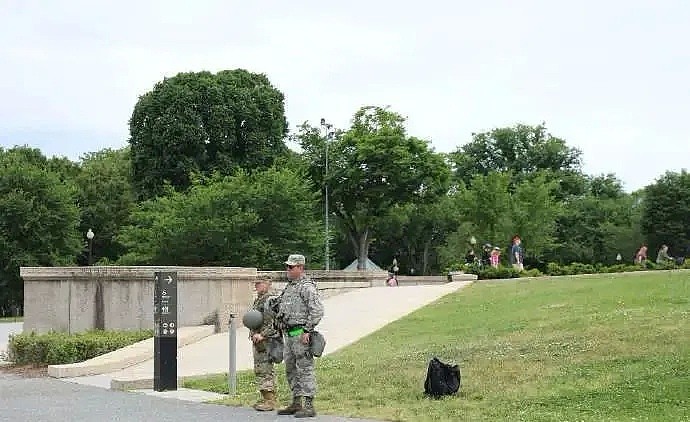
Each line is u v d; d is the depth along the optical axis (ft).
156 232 148.87
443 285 105.50
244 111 187.62
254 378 50.78
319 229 166.91
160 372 48.03
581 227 271.08
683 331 49.73
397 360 52.13
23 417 38.24
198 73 193.06
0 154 226.79
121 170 246.27
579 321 59.88
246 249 146.00
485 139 285.84
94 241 237.04
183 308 78.18
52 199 200.64
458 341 59.72
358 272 138.00
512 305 78.02
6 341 97.71
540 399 38.32
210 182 160.86
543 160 280.31
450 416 35.96
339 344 67.26
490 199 219.20
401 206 189.37
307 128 182.60
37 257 197.57
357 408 38.83
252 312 39.63
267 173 156.87
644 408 35.37
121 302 77.92
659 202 254.47
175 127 182.39
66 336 70.33
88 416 38.14
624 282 88.17
